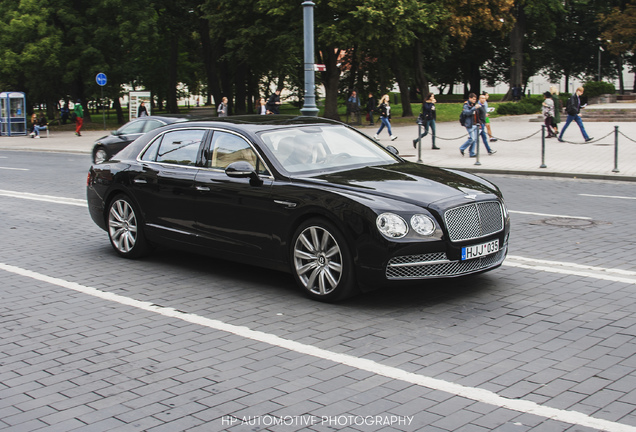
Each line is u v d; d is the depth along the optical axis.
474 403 3.91
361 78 45.72
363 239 5.65
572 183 14.45
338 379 4.32
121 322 5.63
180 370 4.54
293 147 6.75
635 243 8.23
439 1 37.28
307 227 6.04
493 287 6.41
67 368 4.63
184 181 7.11
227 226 6.73
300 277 6.20
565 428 3.58
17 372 4.58
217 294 6.42
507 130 30.92
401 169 6.70
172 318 5.71
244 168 6.41
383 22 31.52
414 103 60.59
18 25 38.28
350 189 5.95
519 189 13.61
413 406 3.89
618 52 54.28
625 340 4.93
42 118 36.75
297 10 33.44
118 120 47.97
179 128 7.59
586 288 6.32
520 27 53.00
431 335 5.11
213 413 3.86
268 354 4.80
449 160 18.98
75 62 40.25
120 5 39.97
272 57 39.59
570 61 65.50
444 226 5.71
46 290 6.68
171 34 50.53
